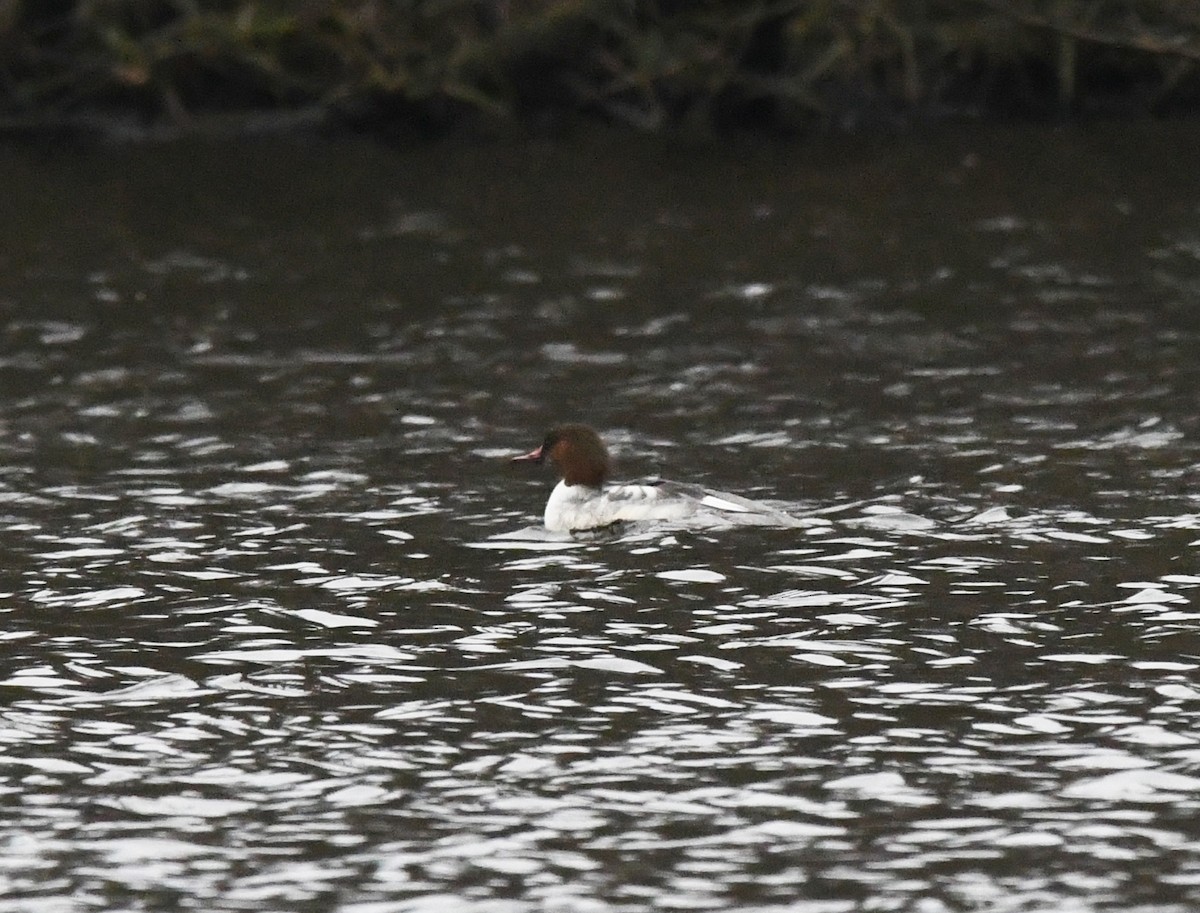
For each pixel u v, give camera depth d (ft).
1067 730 105.91
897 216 251.80
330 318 214.07
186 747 105.81
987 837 94.02
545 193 267.39
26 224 252.62
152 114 305.73
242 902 89.04
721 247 239.50
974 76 312.29
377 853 93.45
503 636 121.49
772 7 302.04
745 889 89.61
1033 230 244.01
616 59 306.35
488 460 165.78
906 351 199.72
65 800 99.40
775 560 135.13
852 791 99.09
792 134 301.84
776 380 190.80
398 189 270.46
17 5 304.09
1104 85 312.71
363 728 107.86
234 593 130.93
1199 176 267.59
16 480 160.15
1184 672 113.70
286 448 169.58
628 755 103.65
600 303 218.59
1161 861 91.45
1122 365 192.85
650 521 143.23
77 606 128.67
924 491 153.69
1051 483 155.53
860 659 116.57
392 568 135.64
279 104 307.99
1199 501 149.28
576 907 88.28
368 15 303.07
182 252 240.32
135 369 195.62
